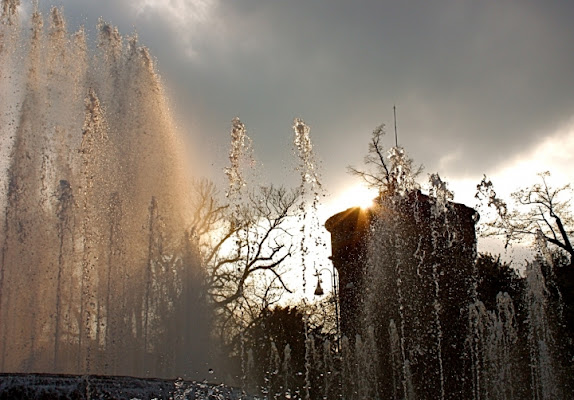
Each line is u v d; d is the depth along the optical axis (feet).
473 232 73.51
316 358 71.41
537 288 65.10
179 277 57.93
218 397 27.07
